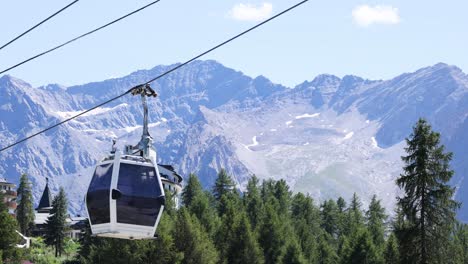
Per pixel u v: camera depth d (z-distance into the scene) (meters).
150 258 137.12
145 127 46.66
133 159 47.72
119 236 47.22
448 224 111.69
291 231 189.12
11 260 150.38
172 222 148.38
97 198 46.84
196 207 186.50
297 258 169.50
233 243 162.50
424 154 112.69
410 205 112.00
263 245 175.12
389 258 146.75
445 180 112.00
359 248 157.38
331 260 185.75
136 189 46.97
